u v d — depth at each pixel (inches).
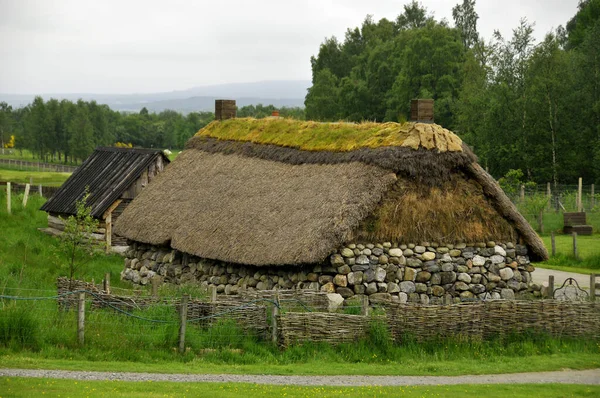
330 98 3811.5
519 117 2628.0
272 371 670.5
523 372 711.7
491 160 2659.9
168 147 5831.7
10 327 705.0
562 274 1310.3
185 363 692.1
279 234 911.7
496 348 791.7
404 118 956.6
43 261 1306.6
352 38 4407.0
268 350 740.7
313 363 711.7
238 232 973.2
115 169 1569.9
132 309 807.7
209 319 772.0
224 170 1140.5
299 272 895.1
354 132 981.2
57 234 1534.2
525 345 799.1
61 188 1630.2
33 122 5132.9
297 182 981.2
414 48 3075.8
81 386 569.9
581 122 2573.8
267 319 764.0
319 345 753.0
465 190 938.1
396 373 685.3
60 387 562.3
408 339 776.9
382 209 892.6
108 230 1453.0
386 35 4242.1
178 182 1210.6
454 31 3321.9
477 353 773.9
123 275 1241.4
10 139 6328.7
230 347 746.2
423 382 656.4
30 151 5693.9
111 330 740.0
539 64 2605.8
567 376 702.5
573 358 768.9
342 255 872.3
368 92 3508.9
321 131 1035.9
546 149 2591.0
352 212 865.5
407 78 3065.9
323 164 972.6
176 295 925.8
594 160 2455.7
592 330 850.8
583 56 2620.6
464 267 925.8
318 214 887.7
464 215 930.7
